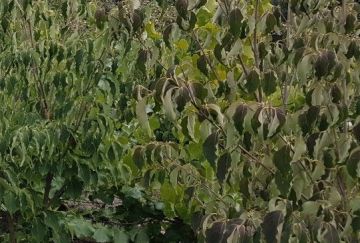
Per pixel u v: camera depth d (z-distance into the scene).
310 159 2.49
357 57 2.61
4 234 4.03
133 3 3.01
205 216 2.58
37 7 3.65
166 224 4.15
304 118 2.42
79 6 3.69
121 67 3.57
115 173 3.80
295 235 2.36
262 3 3.43
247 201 2.70
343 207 2.53
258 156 2.73
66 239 3.87
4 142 3.43
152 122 3.78
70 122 3.64
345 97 2.54
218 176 2.47
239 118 2.36
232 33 2.58
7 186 3.55
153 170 3.12
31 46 3.64
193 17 2.71
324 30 2.77
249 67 3.01
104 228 4.02
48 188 3.88
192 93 2.46
